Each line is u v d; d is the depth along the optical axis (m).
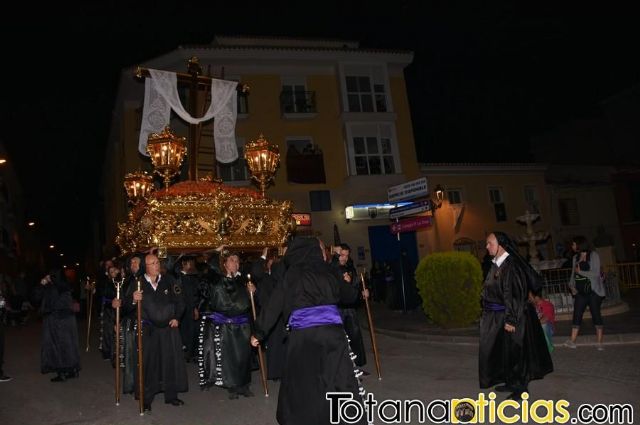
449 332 10.93
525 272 5.91
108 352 9.61
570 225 27.09
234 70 22.12
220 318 6.82
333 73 23.30
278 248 9.18
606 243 25.97
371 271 20.56
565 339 8.95
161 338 6.53
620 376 6.79
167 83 10.03
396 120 23.67
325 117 22.84
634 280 18.08
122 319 7.70
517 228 25.55
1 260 33.09
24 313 18.42
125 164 21.77
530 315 5.96
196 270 9.85
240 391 6.90
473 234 24.72
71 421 6.11
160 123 9.88
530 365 5.80
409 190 12.82
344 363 4.30
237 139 21.59
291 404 4.24
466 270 11.30
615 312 11.69
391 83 24.14
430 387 6.82
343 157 22.73
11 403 7.03
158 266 6.65
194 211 8.38
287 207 9.48
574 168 28.39
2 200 32.41
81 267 53.41
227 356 6.70
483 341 6.10
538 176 26.56
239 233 8.77
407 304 15.48
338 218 22.22
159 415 6.22
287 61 22.55
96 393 7.40
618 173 28.20
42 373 8.13
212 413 6.20
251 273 7.64
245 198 8.97
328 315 4.42
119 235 9.41
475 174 25.39
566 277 12.66
